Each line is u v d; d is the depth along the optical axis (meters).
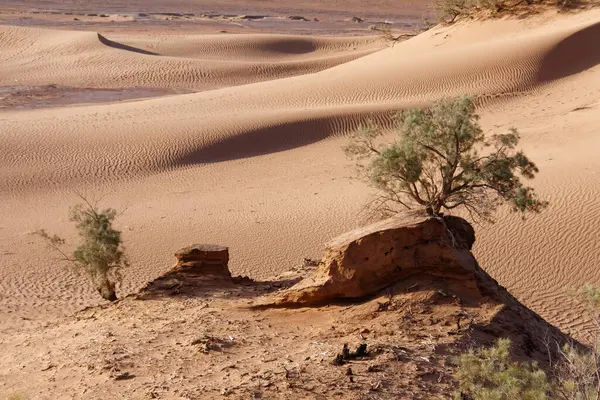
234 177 35.66
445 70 48.81
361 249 12.96
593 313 10.36
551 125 37.88
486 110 43.62
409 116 14.83
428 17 147.00
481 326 11.94
